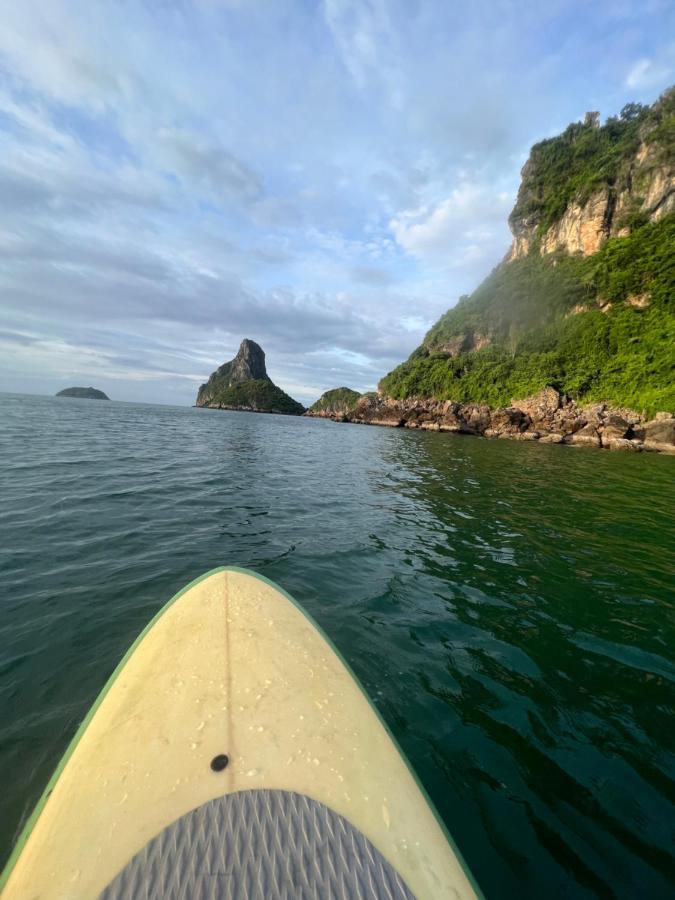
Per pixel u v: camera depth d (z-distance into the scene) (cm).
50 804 164
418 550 610
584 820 210
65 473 949
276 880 138
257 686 234
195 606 312
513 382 5516
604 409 4134
